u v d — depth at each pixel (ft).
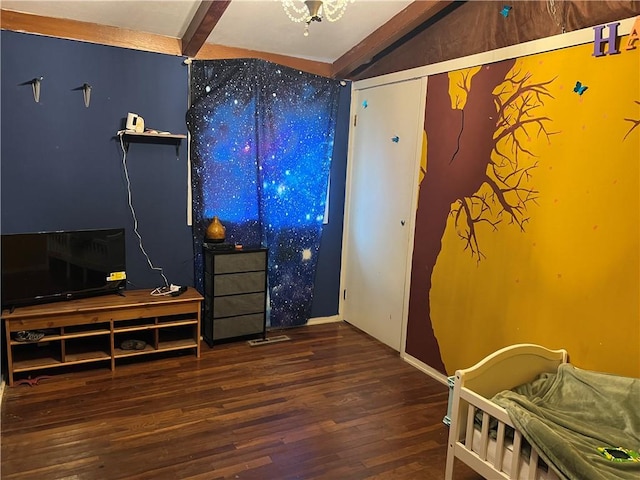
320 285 14.46
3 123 9.91
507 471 6.47
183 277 12.33
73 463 7.30
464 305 10.18
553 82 8.17
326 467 7.52
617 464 5.76
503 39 9.19
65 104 10.44
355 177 13.99
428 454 8.00
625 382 6.82
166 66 11.34
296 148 13.09
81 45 10.43
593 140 7.56
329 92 13.43
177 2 9.64
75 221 10.89
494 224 9.40
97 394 9.45
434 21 10.85
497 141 9.30
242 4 10.03
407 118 11.81
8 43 9.77
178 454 7.64
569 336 8.03
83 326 10.56
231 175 12.35
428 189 11.16
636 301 7.04
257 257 12.19
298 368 11.19
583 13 7.74
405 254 12.01
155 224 11.80
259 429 8.48
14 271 9.55
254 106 12.29
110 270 10.91
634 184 7.03
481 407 6.72
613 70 7.25
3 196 10.10
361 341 13.15
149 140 11.43
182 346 11.28
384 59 12.59
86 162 10.82
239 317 12.24
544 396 7.42
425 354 11.34
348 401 9.69
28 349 10.55
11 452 7.49
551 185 8.25
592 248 7.63
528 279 8.73
